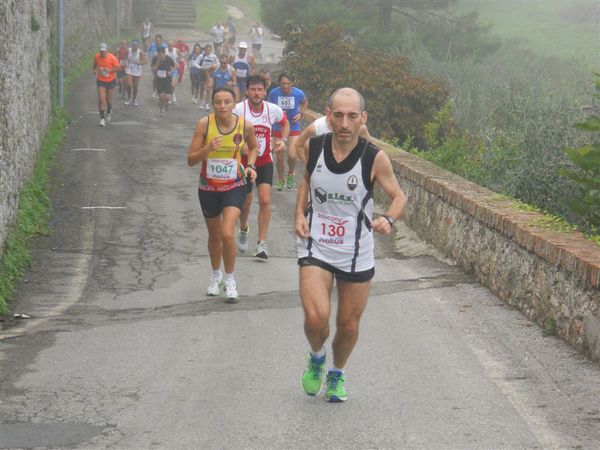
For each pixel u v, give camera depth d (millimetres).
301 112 15242
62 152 19062
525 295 8453
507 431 5645
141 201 14672
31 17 15547
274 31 30562
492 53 31375
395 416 5891
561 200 9531
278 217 13633
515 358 7152
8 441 5441
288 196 15305
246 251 11484
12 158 11719
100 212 13758
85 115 25266
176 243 12055
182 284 9938
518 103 15281
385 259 11188
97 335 7918
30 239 11922
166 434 5570
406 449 5348
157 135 22328
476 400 6199
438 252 11367
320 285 5820
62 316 8672
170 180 16609
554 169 11914
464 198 10367
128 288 9797
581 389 6438
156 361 7109
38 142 17000
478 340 7641
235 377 6688
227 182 8984
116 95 30453
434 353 7277
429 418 5859
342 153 5754
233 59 27344
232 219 8906
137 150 19875
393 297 9133
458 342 7582
